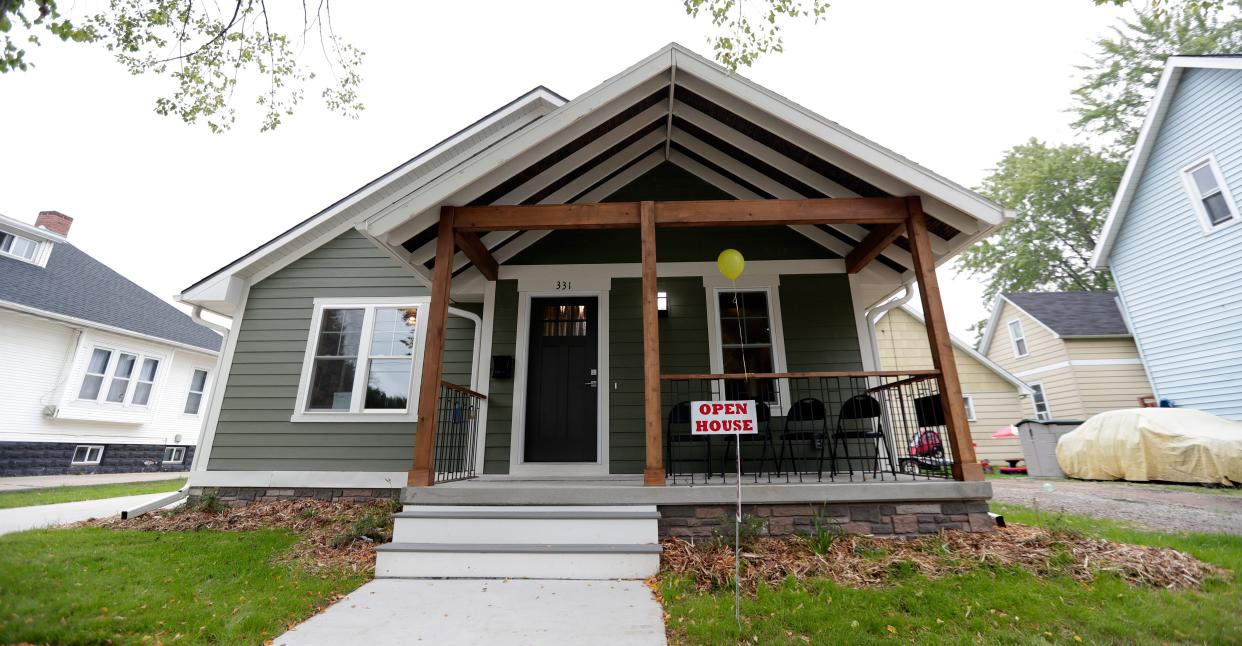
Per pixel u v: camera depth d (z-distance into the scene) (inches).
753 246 256.1
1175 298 393.7
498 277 255.4
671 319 247.8
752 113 193.5
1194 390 379.6
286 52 218.2
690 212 189.8
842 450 231.8
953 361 173.6
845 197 212.8
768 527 160.2
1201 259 373.7
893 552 146.4
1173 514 218.8
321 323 277.0
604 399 238.4
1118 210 432.5
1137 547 146.3
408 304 277.1
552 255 257.9
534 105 317.7
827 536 150.3
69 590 128.9
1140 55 730.8
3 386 446.0
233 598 127.8
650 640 102.1
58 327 483.8
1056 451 413.7
